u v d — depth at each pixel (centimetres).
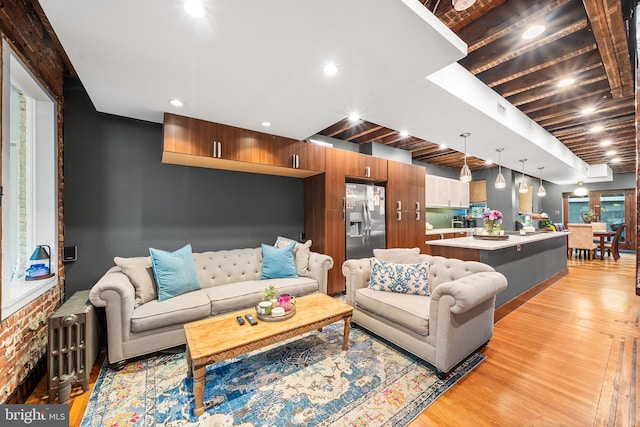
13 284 187
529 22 190
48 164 221
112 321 196
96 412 156
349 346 233
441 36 154
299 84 208
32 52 187
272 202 390
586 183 845
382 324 234
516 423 146
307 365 203
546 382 182
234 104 244
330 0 126
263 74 193
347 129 418
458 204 676
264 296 216
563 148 516
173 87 212
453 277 246
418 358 213
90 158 262
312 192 403
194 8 130
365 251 418
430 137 365
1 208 148
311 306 228
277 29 146
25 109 211
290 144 346
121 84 207
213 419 151
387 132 416
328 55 171
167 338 216
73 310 179
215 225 338
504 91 300
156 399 167
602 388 175
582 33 215
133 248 284
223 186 345
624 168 757
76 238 255
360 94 226
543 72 268
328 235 381
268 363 206
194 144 276
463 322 196
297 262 334
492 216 378
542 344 235
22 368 166
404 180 480
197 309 228
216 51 166
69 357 170
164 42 157
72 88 254
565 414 152
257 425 146
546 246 431
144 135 291
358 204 414
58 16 134
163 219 302
